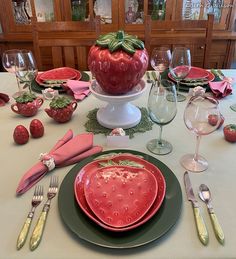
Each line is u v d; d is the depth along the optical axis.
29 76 1.13
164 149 0.80
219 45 2.27
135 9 2.13
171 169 0.73
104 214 0.57
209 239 0.53
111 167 0.70
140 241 0.52
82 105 1.07
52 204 0.62
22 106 0.96
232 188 0.66
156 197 0.60
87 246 0.53
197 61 2.27
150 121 0.95
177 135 0.88
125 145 0.83
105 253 0.52
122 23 2.16
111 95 0.88
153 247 0.53
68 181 0.66
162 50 1.20
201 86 1.15
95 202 0.60
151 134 0.88
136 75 0.85
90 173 0.68
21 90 1.19
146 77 1.30
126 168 0.69
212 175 0.70
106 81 0.85
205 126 0.74
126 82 0.85
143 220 0.55
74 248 0.52
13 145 0.83
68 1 2.07
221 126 0.90
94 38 1.50
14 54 1.09
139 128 0.91
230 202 0.62
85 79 1.26
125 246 0.51
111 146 0.83
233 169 0.73
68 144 0.77
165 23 1.52
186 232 0.55
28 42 2.21
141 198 0.61
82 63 1.56
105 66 0.81
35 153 0.80
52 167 0.71
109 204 0.60
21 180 0.66
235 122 0.94
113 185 0.65
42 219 0.57
